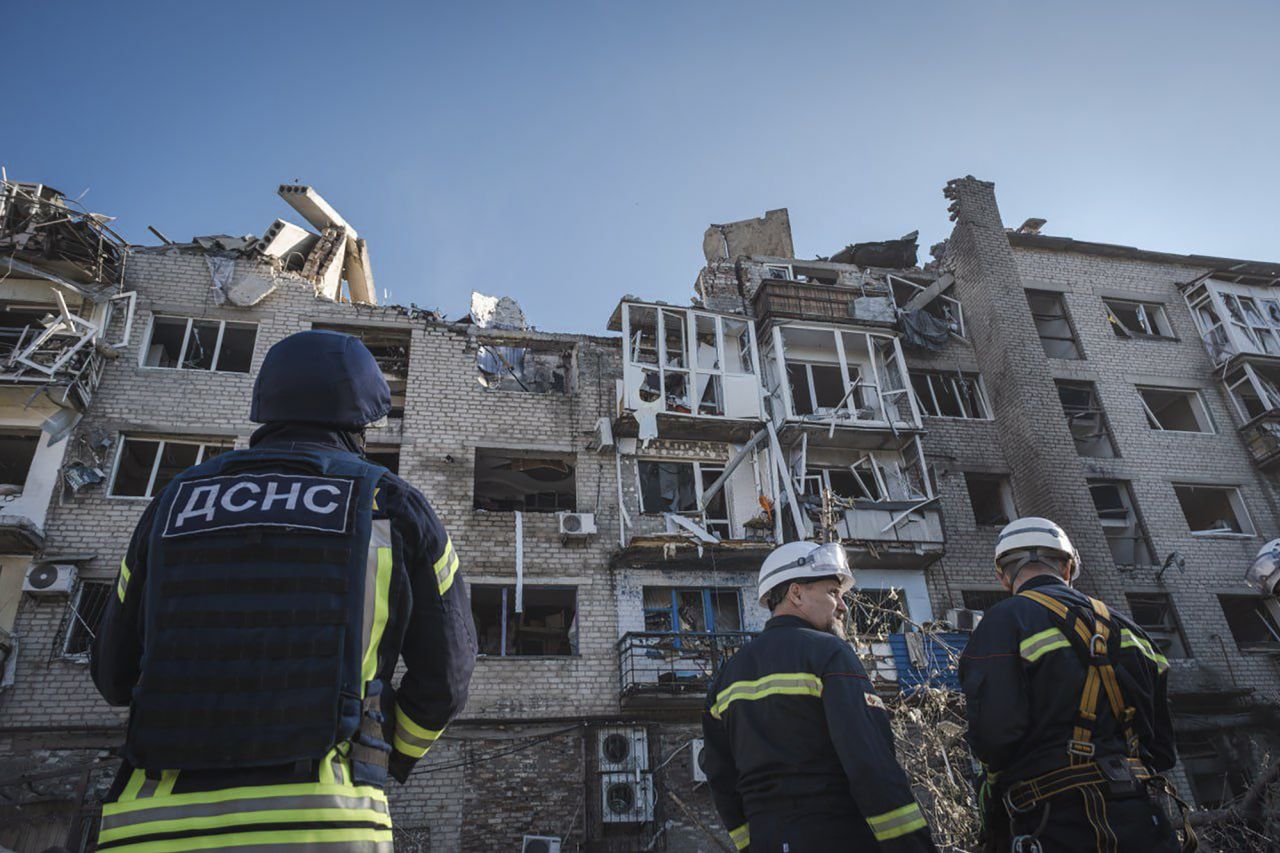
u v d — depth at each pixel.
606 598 19.00
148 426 18.52
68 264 19.38
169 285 20.34
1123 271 28.25
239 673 1.76
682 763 17.44
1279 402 25.44
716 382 22.20
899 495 22.38
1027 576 3.29
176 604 1.82
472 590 18.70
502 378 22.00
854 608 17.66
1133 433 24.92
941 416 24.19
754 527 20.53
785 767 2.79
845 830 2.66
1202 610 22.08
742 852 3.11
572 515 19.44
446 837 15.86
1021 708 2.73
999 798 2.92
